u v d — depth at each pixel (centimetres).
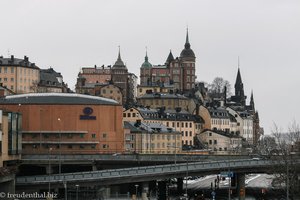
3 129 14412
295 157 14925
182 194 16088
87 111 19100
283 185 15988
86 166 17612
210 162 15012
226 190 17238
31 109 18962
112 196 15538
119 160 16762
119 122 19362
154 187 17500
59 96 19212
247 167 15150
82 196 14400
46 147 18938
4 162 14700
